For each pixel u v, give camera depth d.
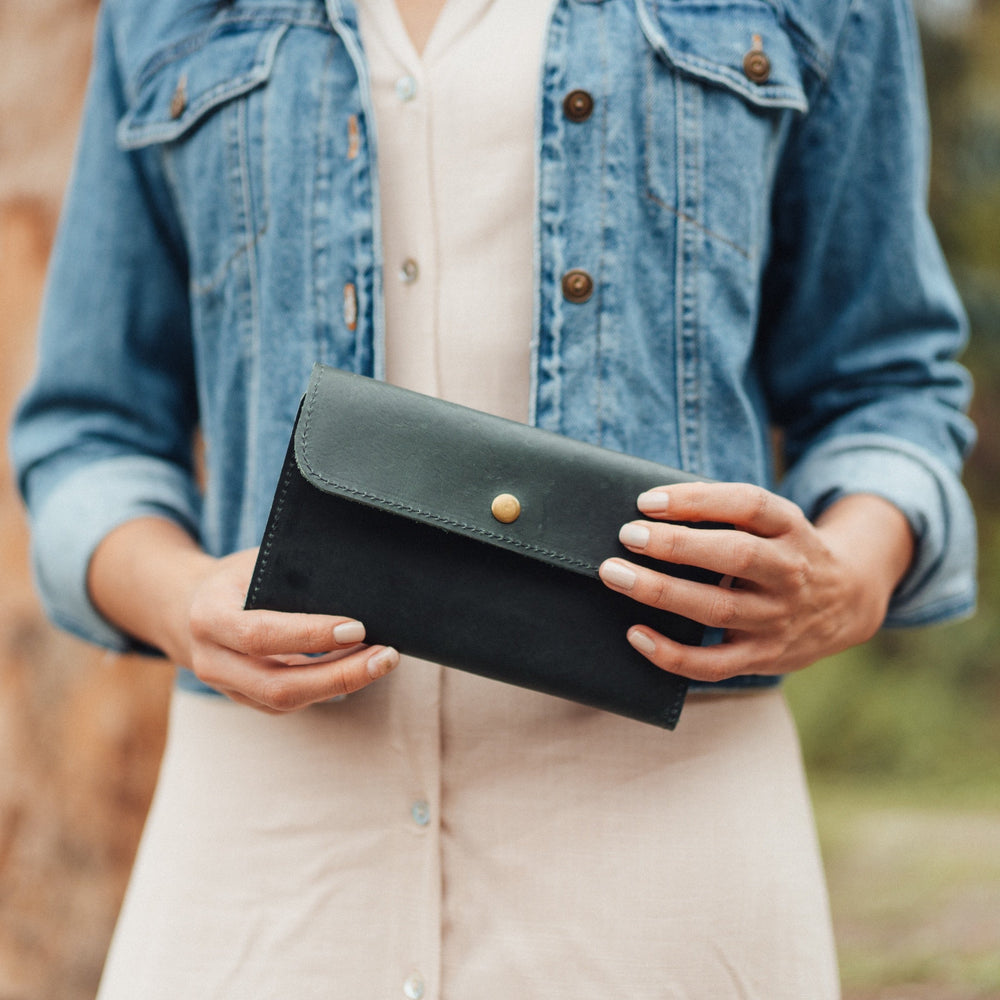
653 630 0.95
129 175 1.25
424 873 1.05
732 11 1.12
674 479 0.96
